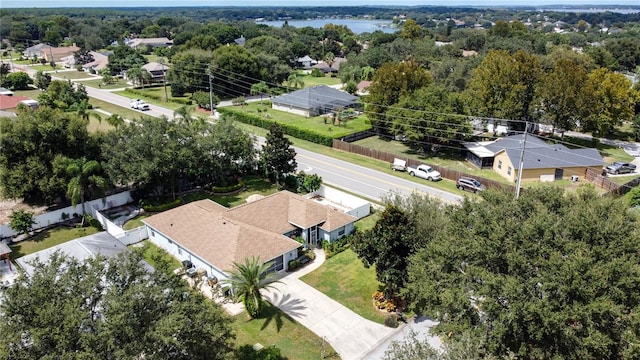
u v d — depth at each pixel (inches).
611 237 799.7
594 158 2049.7
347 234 1461.6
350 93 3804.1
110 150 1624.0
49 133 1571.1
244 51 3981.3
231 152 1825.8
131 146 1574.8
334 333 1018.1
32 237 1483.8
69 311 613.6
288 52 5201.8
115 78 4692.4
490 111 2541.8
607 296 718.5
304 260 1315.2
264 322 1051.9
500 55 2618.1
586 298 712.4
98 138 1704.0
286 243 1269.7
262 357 920.9
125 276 724.0
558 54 3609.7
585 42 6678.2
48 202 1672.0
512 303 740.7
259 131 2827.3
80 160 1566.2
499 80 2493.8
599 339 684.7
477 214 950.4
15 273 1229.7
